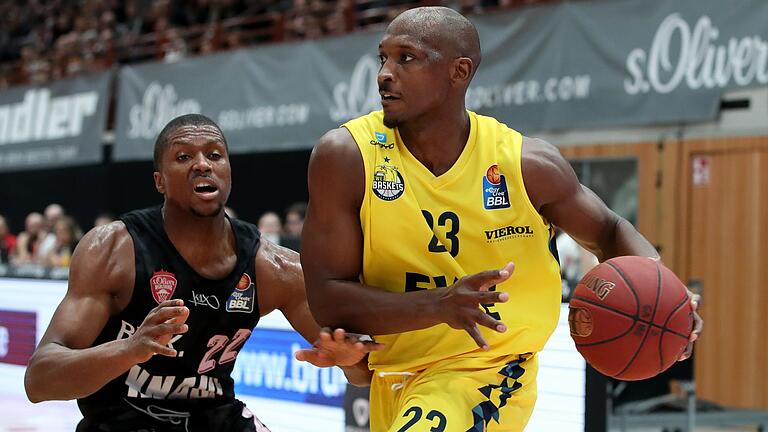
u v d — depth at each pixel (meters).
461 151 3.46
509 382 3.55
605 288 3.23
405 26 3.32
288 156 16.23
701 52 9.57
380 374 3.70
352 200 3.40
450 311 3.06
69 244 13.55
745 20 9.28
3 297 8.86
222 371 4.12
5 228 16.16
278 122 13.18
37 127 16.78
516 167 3.45
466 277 3.05
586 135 11.88
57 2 21.92
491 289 3.47
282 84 13.20
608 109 10.16
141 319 3.90
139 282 3.85
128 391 3.93
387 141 3.45
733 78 9.33
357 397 6.23
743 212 10.63
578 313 3.29
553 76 10.58
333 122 12.53
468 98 11.23
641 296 3.19
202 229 3.94
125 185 18.36
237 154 17.03
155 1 18.98
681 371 8.40
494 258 3.45
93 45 18.34
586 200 3.55
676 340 3.23
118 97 15.50
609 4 10.24
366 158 3.39
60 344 3.60
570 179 3.52
